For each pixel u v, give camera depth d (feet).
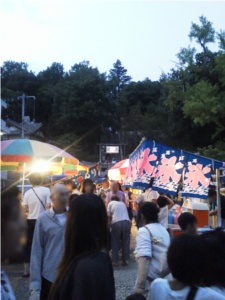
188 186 25.90
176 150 26.07
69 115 181.47
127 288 26.76
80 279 8.55
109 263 9.11
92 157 185.57
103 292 8.59
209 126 149.18
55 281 9.12
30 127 192.44
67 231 9.33
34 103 213.25
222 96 122.31
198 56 139.54
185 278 8.70
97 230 9.18
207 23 136.15
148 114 206.69
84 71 196.75
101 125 184.03
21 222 6.98
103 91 184.55
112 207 34.81
